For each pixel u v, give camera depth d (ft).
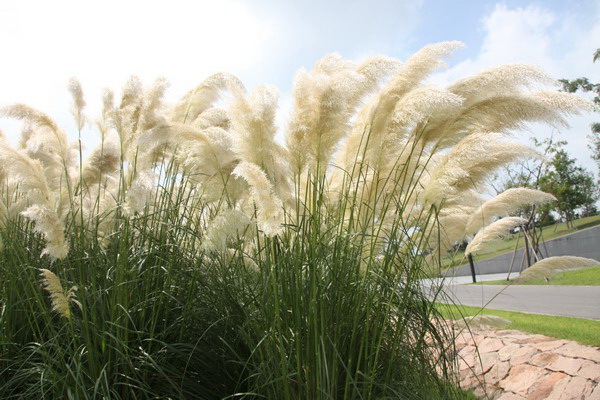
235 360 9.86
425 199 10.66
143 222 11.02
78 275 10.69
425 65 10.14
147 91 11.79
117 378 8.98
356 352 9.48
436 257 13.62
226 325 10.02
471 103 9.86
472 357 25.20
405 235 10.88
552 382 19.81
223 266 10.87
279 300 9.30
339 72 10.02
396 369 10.03
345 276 9.89
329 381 8.11
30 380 9.63
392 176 11.73
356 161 11.59
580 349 22.63
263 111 9.69
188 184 12.82
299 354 8.63
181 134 10.55
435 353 11.17
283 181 10.43
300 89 10.08
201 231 11.82
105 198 14.25
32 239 12.61
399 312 9.89
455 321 13.56
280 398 8.61
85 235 11.64
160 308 10.06
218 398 9.60
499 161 10.65
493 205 13.84
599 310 36.37
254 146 10.10
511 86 9.34
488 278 96.73
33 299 10.44
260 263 10.07
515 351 24.38
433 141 11.00
